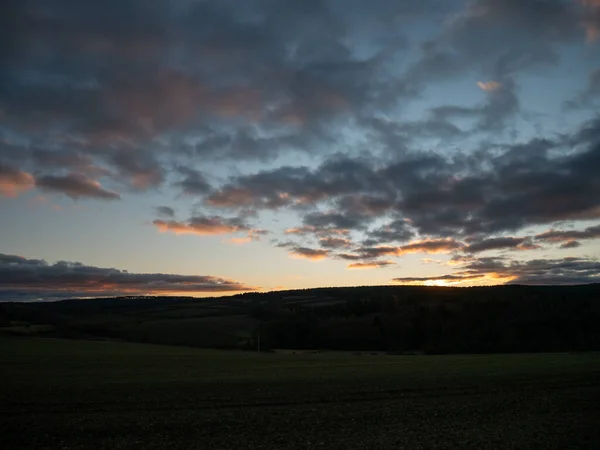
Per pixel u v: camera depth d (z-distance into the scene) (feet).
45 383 111.34
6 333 322.34
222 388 106.11
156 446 58.34
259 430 66.49
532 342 287.28
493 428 67.97
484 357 214.48
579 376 125.08
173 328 350.84
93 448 57.36
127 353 224.33
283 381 119.96
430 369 152.05
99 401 87.66
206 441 60.70
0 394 93.30
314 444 59.26
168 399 90.94
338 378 126.62
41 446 58.08
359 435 63.93
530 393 99.35
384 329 334.65
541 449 56.80
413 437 62.80
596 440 61.00
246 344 312.09
